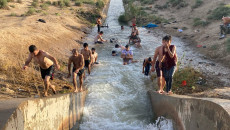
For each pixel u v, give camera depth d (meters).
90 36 16.31
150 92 7.54
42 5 23.75
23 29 11.84
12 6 21.42
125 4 33.69
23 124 3.03
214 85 7.82
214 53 11.41
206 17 18.02
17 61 7.82
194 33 15.70
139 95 7.80
